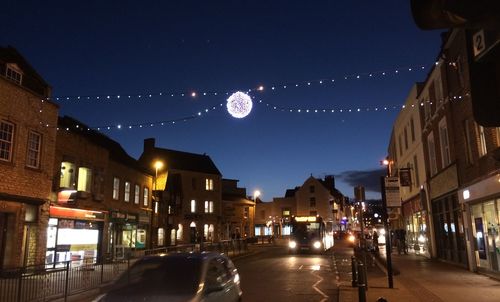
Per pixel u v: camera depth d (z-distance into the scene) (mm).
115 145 32625
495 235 15414
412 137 29719
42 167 20188
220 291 7438
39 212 19828
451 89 19562
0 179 17734
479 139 16484
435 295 12289
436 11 2133
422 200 26375
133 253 27094
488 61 3381
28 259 19047
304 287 15766
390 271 13875
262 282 17297
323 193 79375
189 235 51656
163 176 49969
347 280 16844
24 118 19266
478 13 2104
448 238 21844
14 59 20156
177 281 7262
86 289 13648
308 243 34781
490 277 15953
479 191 16094
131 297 6770
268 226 82188
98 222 25906
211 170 57312
